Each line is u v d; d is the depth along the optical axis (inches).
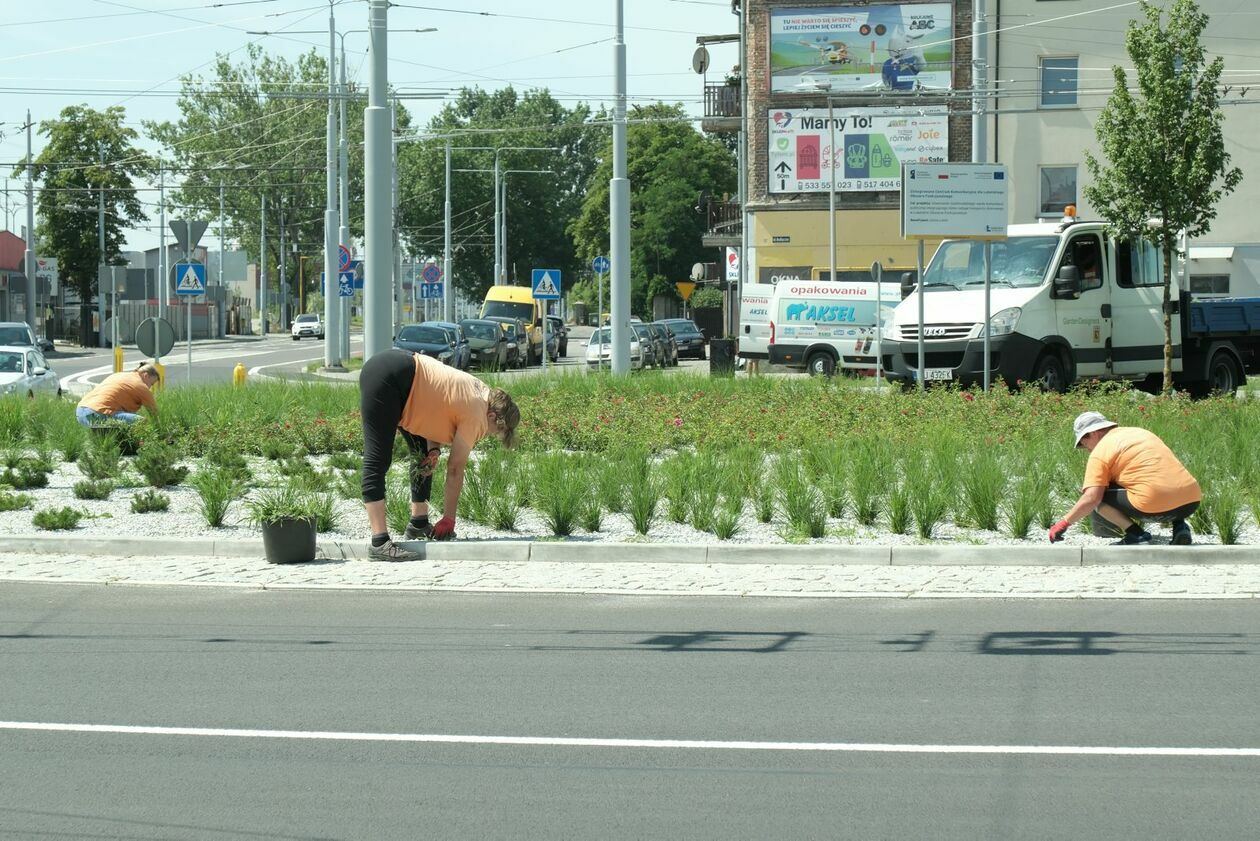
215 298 5644.7
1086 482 689.6
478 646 506.3
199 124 6072.8
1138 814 319.9
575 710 416.2
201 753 373.4
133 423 1079.6
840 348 2278.5
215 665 476.4
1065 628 532.1
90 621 554.9
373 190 1376.7
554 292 2331.4
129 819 319.9
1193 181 1471.5
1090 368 1440.7
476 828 312.8
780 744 378.9
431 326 2674.7
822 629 534.9
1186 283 1533.0
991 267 1432.1
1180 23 1521.9
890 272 2965.1
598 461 880.9
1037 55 2775.6
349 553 705.0
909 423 1073.5
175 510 833.5
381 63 1381.6
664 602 593.6
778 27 2974.9
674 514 783.1
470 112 6870.1
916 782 345.1
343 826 314.7
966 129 2906.0
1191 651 490.6
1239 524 719.7
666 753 371.6
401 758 367.9
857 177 2965.1
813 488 801.6
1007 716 406.9
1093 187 1504.7
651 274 5762.8
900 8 2923.2
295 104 6082.7
